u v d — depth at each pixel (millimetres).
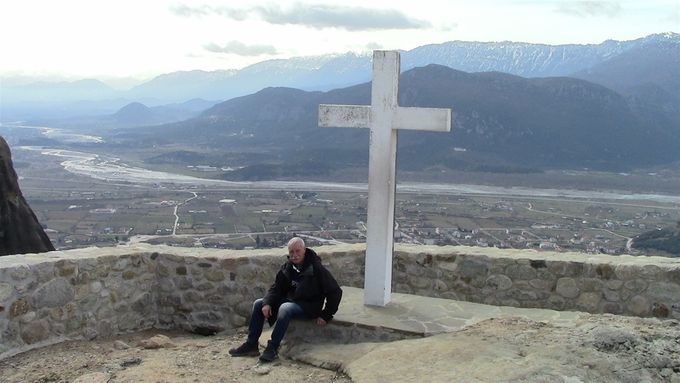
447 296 8492
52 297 7180
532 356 5352
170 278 8602
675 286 7426
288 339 6828
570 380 4887
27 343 6910
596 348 5473
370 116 7219
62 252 7906
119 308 8062
